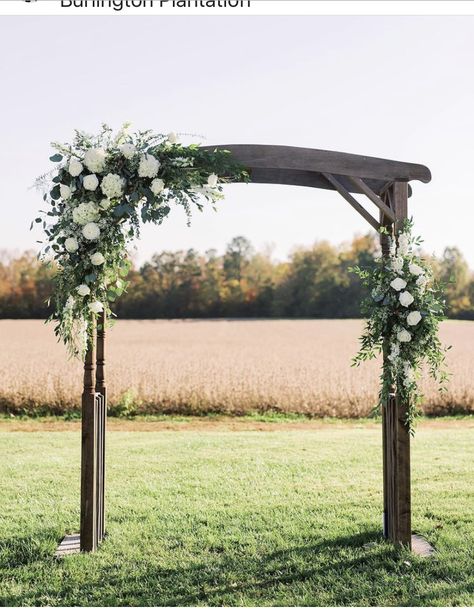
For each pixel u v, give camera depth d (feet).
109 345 74.23
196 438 31.12
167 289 102.53
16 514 18.47
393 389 15.10
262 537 16.37
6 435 32.27
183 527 17.20
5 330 85.46
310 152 14.80
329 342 80.38
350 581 13.37
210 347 72.79
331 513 18.38
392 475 15.16
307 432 33.50
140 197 13.92
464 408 40.86
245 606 12.34
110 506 19.42
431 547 15.31
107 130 14.21
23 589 13.24
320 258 104.47
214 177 14.05
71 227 13.94
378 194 16.30
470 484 21.66
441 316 14.28
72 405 39.96
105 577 13.70
